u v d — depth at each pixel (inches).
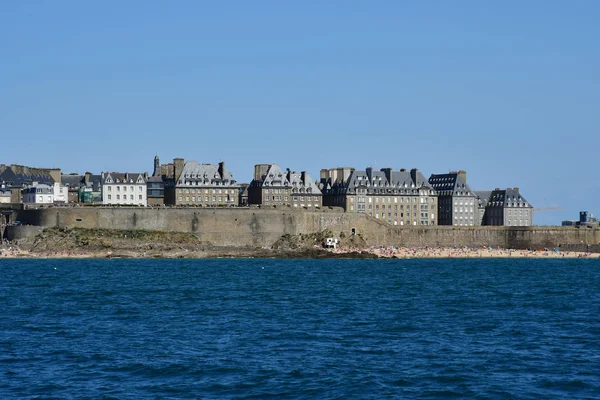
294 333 7701.8
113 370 6122.1
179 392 5551.2
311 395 5502.0
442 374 6038.4
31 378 5880.9
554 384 5772.6
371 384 5753.0
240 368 6190.9
